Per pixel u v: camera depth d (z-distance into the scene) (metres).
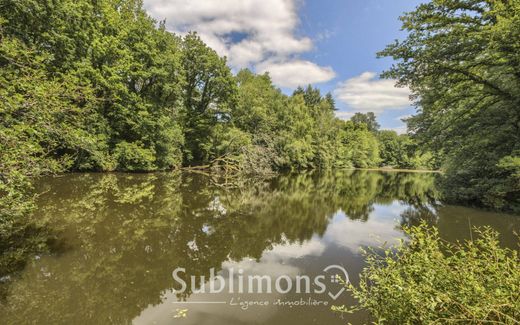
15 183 4.54
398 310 2.78
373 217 10.50
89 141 6.21
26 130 4.81
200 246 6.89
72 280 4.85
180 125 26.80
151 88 22.67
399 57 11.28
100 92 17.55
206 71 27.62
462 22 10.17
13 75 5.05
